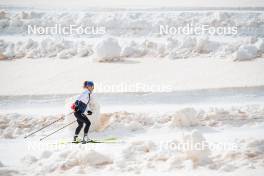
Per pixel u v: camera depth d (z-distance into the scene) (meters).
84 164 34.62
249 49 72.00
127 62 71.94
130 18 89.00
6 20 89.56
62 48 78.12
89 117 45.38
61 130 46.69
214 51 75.00
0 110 53.34
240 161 34.34
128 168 33.47
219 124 46.47
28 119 49.06
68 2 106.44
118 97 56.03
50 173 33.25
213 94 56.25
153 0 109.44
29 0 108.50
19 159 37.25
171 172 32.59
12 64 72.88
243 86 57.22
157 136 43.84
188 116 46.38
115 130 46.00
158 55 74.69
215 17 87.12
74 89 58.66
